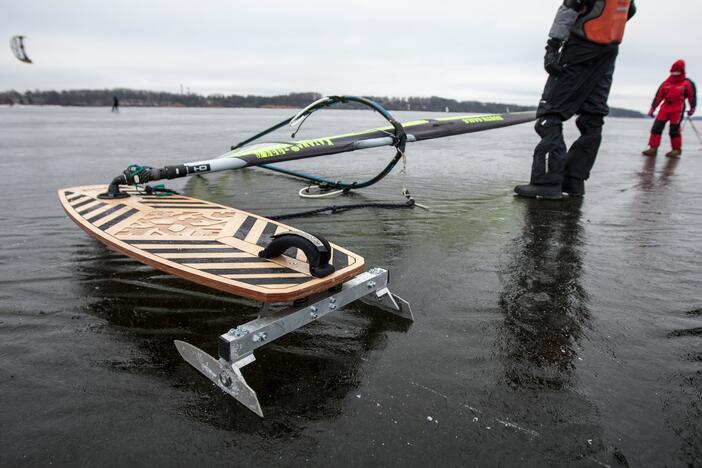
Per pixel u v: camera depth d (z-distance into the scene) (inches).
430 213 196.4
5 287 113.3
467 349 88.8
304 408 71.1
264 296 76.9
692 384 78.3
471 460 61.3
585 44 200.1
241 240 106.0
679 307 107.6
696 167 357.4
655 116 431.2
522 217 191.2
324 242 84.7
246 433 65.7
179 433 65.5
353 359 84.9
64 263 130.1
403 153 195.3
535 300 110.9
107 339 90.1
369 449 62.9
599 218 191.2
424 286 119.2
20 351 85.4
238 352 71.9
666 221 187.0
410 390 76.0
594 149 228.8
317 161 386.9
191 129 682.2
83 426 66.5
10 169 290.7
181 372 80.0
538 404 73.0
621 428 67.9
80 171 284.7
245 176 286.4
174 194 156.5
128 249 99.0
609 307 107.3
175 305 105.0
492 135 809.5
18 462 59.9
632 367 83.3
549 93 215.6
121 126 756.0
